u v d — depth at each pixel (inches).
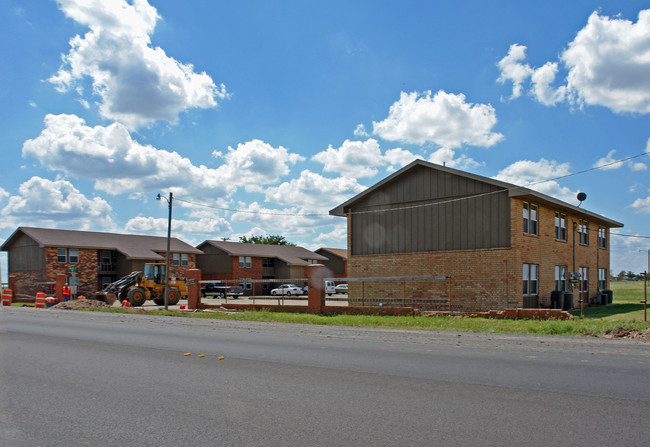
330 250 2783.0
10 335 580.1
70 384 309.9
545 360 380.8
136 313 1002.7
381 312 850.8
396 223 1057.5
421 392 281.7
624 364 361.1
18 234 1899.6
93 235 2004.2
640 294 1824.6
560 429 213.6
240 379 321.4
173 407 255.1
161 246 2119.8
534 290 974.4
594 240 1354.6
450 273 970.7
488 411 241.6
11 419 237.0
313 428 219.0
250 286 2314.2
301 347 470.3
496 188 924.6
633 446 193.2
